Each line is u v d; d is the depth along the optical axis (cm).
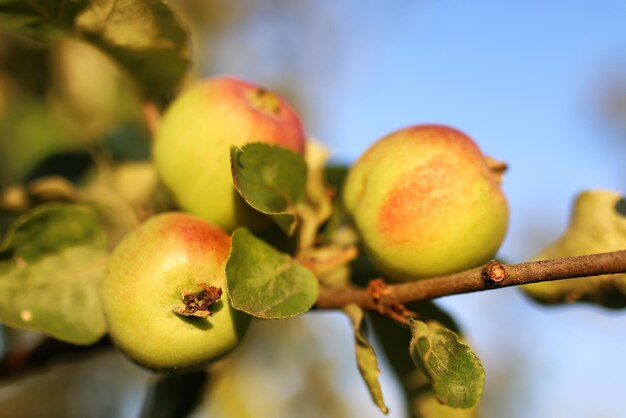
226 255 24
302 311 23
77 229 28
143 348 24
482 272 22
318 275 27
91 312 27
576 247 29
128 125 39
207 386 34
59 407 54
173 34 28
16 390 54
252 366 53
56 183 34
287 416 57
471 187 26
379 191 26
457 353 22
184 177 27
